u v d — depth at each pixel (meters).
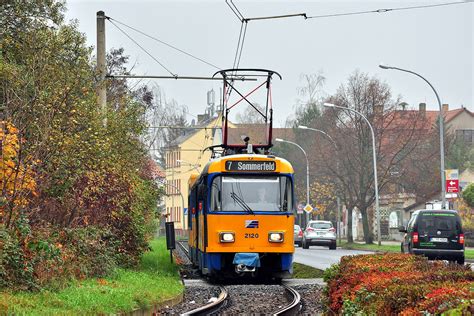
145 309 43.44
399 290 28.84
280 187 66.56
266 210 65.94
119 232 66.06
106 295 42.44
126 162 64.31
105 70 70.19
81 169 52.81
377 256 48.03
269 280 71.88
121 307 40.19
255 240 65.56
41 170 47.91
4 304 33.72
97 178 56.16
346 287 38.47
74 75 51.66
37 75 48.69
